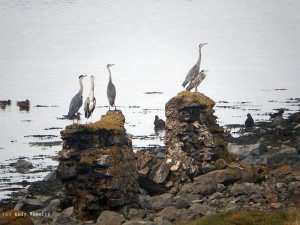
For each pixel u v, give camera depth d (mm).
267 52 138125
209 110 41156
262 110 74438
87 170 34438
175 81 107312
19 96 94875
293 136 52000
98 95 93938
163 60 134000
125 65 127750
